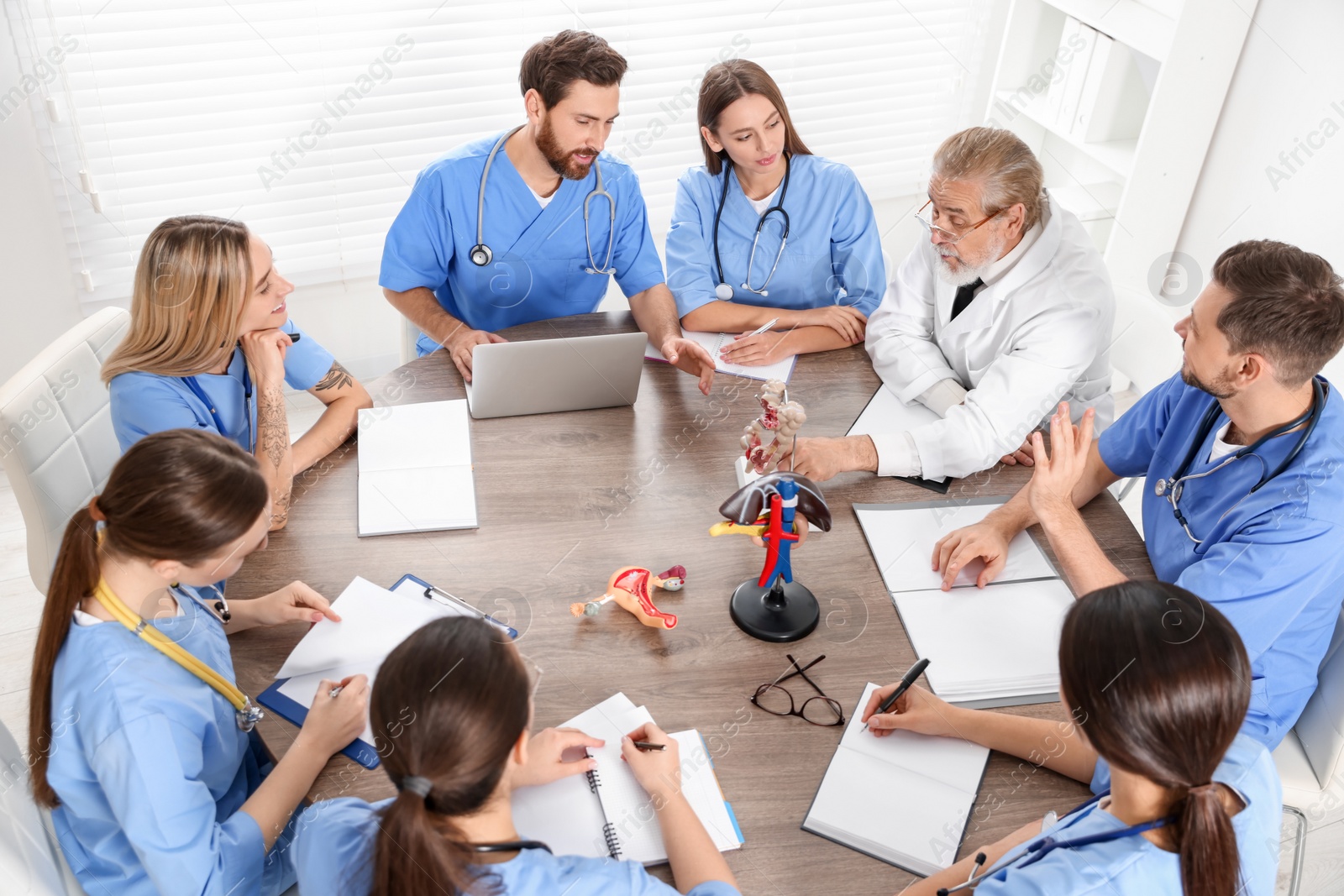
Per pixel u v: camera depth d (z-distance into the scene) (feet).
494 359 5.84
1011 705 4.46
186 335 5.27
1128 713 2.96
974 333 6.57
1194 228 9.86
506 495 5.60
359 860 3.31
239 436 5.80
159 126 8.93
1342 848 6.57
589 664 4.60
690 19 10.27
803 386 6.62
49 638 4.00
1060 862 3.12
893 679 4.56
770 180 7.52
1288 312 4.25
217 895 3.83
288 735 4.27
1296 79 8.38
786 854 3.86
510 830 3.39
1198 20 8.59
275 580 4.99
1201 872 2.97
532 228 7.45
